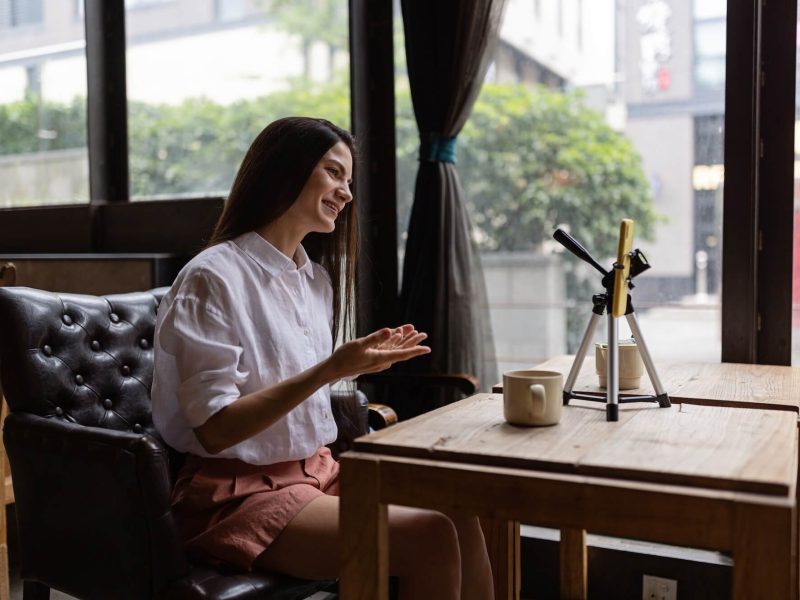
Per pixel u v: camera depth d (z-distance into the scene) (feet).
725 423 4.15
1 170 11.31
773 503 3.03
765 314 7.07
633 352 5.16
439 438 3.90
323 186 4.90
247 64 9.55
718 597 6.61
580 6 8.20
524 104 8.41
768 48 6.91
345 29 8.77
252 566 4.49
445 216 8.03
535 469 3.50
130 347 5.71
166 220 9.52
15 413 4.91
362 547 3.80
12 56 11.02
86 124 10.44
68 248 10.34
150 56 10.19
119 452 4.23
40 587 5.05
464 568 4.66
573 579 6.49
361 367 4.20
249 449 4.64
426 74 8.04
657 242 8.04
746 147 6.93
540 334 8.50
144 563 4.22
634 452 3.58
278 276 4.93
